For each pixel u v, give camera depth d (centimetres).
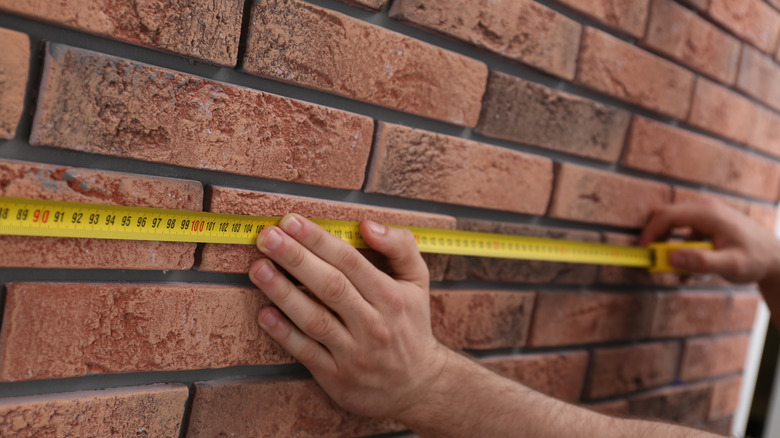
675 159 147
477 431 96
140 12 74
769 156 183
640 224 144
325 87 90
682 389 166
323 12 88
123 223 74
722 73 153
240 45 82
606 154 131
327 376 94
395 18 96
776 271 144
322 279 84
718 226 141
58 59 69
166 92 77
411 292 94
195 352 85
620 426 93
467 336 115
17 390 74
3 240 69
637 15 128
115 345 79
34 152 71
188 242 83
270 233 82
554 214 124
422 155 102
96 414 78
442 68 102
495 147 112
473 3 102
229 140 83
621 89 129
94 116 73
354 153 95
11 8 66
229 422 90
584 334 136
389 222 101
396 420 100
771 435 199
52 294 73
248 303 89
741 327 183
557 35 115
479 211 115
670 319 156
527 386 102
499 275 118
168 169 81
